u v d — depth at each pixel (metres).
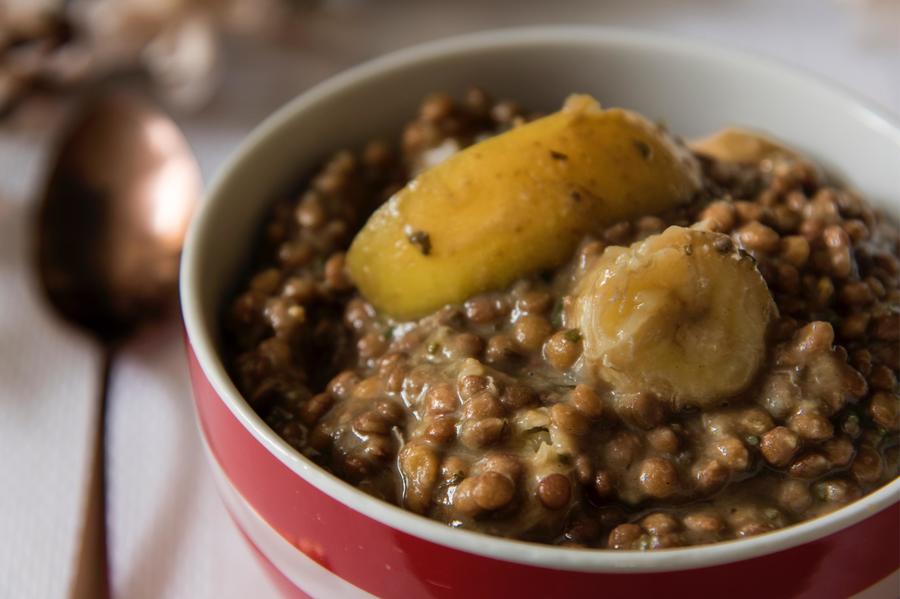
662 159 0.30
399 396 0.28
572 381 0.27
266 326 0.30
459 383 0.27
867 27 0.45
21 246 0.39
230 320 0.30
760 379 0.27
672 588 0.24
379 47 0.46
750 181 0.32
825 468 0.27
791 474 0.27
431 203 0.29
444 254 0.29
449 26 0.46
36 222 0.38
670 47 0.34
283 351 0.30
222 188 0.31
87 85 0.44
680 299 0.27
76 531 0.32
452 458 0.26
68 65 0.43
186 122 0.43
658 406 0.27
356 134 0.34
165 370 0.36
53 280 0.38
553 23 0.46
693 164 0.31
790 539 0.24
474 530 0.26
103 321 0.37
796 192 0.31
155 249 0.38
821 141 0.33
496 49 0.35
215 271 0.30
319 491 0.25
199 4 0.42
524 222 0.29
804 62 0.44
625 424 0.27
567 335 0.27
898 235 0.32
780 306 0.28
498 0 0.47
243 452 0.26
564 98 0.35
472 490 0.26
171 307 0.37
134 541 0.32
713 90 0.34
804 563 0.24
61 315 0.37
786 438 0.26
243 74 0.45
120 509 0.32
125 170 0.39
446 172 0.30
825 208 0.30
